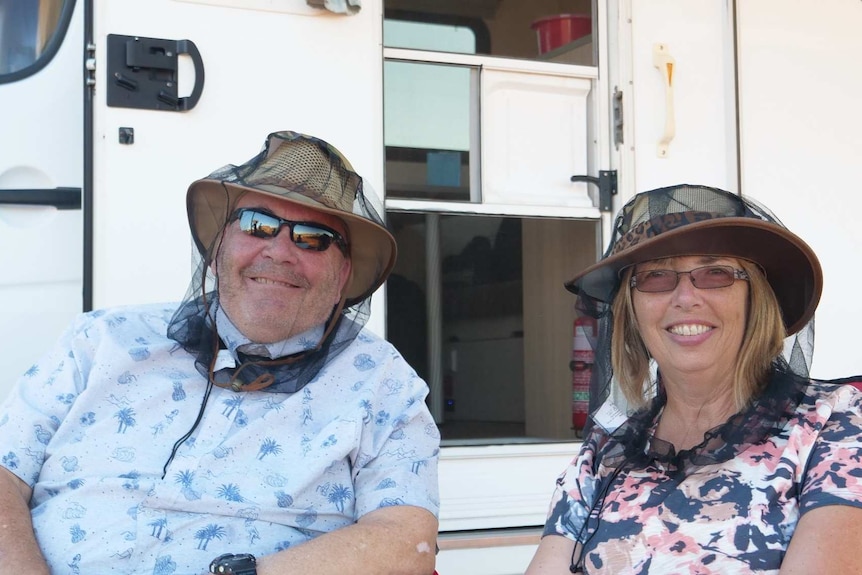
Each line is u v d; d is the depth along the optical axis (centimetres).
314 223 205
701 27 327
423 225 338
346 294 219
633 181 320
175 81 267
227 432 197
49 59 279
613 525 175
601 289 194
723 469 167
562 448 312
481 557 285
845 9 342
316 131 281
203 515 190
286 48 278
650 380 193
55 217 278
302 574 178
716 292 172
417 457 206
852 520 149
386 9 312
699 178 326
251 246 204
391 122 313
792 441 163
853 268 341
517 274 359
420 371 347
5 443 196
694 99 326
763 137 331
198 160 269
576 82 329
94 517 189
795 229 334
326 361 208
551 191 327
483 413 369
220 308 206
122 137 261
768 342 173
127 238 262
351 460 203
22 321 274
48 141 279
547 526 191
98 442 196
